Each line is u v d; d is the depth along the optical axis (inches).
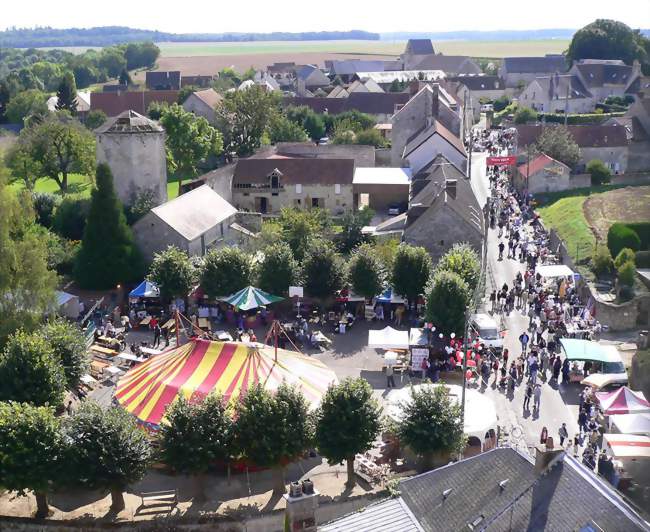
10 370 1720.0
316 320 2524.6
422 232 2847.0
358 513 1227.9
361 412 1549.0
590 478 1092.5
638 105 4793.3
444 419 1553.9
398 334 2194.9
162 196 3501.5
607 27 7869.1
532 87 6835.6
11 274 2108.8
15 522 1488.7
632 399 1736.0
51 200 3676.2
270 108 5182.1
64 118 4837.6
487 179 4480.8
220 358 1840.6
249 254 2790.4
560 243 3063.5
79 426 1494.8
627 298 2502.5
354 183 4015.8
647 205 3599.9
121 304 2701.8
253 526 1486.2
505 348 2257.6
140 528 1461.6
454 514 1163.9
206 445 1514.5
